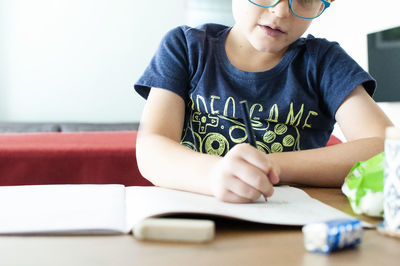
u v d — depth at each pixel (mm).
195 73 1008
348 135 920
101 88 3852
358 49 2439
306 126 1010
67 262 356
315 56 1001
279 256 372
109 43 3822
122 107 3898
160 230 417
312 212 520
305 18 844
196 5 3881
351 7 2525
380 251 387
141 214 480
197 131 1024
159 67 993
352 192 546
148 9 3848
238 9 887
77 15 3742
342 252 384
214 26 1115
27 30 3660
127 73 3879
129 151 1429
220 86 995
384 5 2156
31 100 3723
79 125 3648
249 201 578
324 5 896
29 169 1372
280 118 984
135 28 3848
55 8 3695
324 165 758
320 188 752
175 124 929
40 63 3713
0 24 3602
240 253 379
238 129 994
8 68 3652
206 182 620
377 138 807
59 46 3736
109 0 3781
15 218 474
